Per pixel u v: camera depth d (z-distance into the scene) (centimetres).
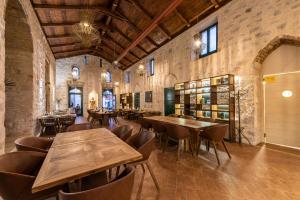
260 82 462
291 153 371
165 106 863
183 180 255
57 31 745
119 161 149
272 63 437
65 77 1288
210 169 294
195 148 378
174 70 777
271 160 332
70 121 621
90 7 627
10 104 434
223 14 521
